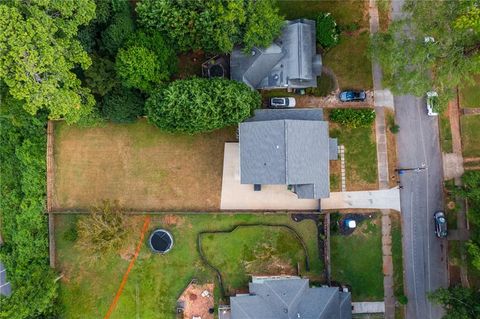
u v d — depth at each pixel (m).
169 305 41.75
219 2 35.22
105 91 37.03
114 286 41.91
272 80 39.81
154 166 41.72
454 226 41.59
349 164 41.66
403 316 41.62
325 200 41.53
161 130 39.50
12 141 42.00
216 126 36.91
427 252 41.69
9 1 30.81
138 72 35.62
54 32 31.88
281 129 35.50
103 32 37.09
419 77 35.66
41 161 41.50
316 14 41.81
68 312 41.81
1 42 29.53
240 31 37.38
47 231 41.88
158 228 41.69
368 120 40.88
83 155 41.88
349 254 41.56
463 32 33.16
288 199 41.47
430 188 41.69
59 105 32.78
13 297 37.09
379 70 41.75
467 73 35.50
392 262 41.69
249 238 41.66
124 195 41.69
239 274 41.56
